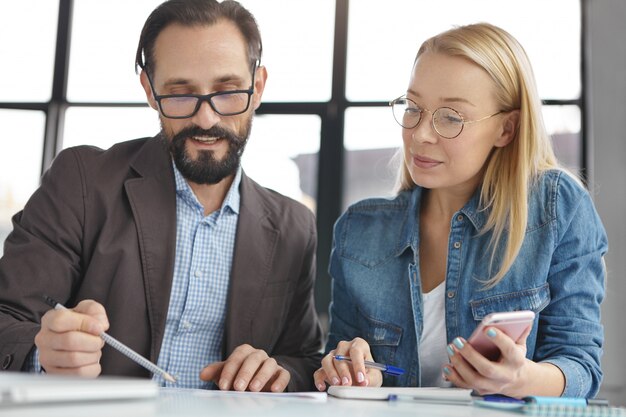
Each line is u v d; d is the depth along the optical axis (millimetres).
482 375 1082
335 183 3529
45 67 3836
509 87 1447
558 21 3367
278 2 3666
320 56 3625
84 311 1183
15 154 3787
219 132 1540
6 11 3869
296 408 881
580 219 1456
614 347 3027
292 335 1733
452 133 1403
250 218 1669
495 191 1473
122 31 3814
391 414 850
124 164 1639
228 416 747
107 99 3781
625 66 3229
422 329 1489
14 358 1318
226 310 1611
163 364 1580
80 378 878
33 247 1523
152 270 1549
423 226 1583
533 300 1416
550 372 1235
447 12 3523
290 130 3600
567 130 3305
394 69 3559
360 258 1591
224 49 1535
